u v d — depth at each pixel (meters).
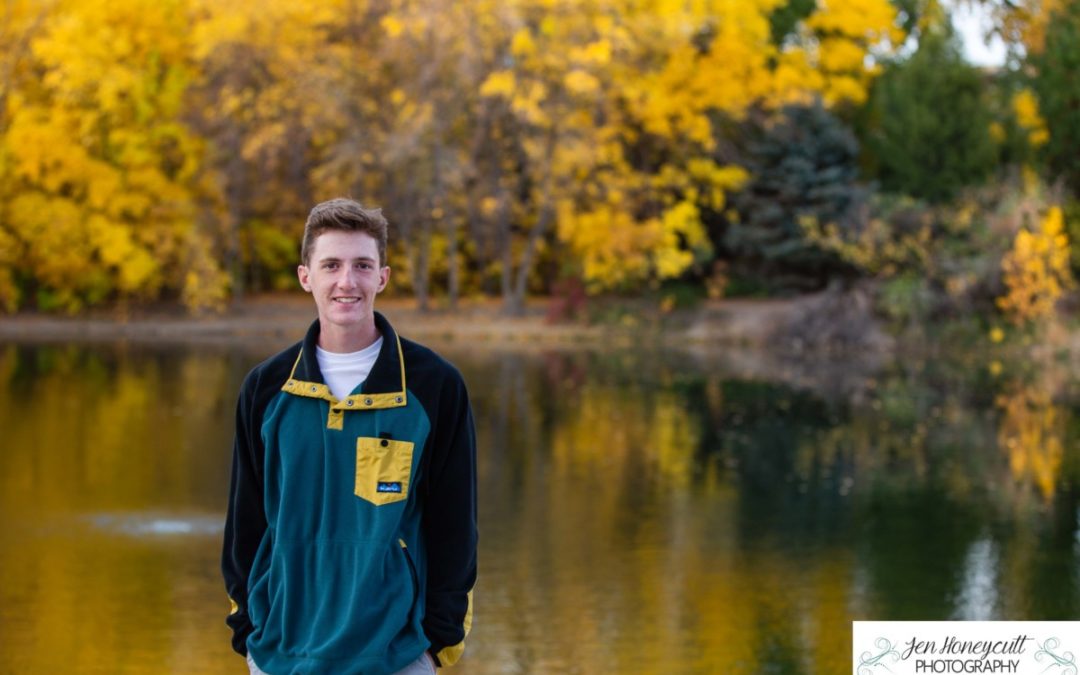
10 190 44.66
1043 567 13.59
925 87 41.41
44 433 21.81
